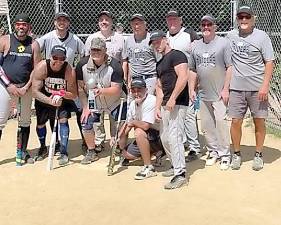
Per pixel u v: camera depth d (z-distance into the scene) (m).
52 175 4.15
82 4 8.38
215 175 4.04
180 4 8.25
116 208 3.43
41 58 4.52
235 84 4.09
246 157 4.49
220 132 4.16
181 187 3.78
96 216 3.32
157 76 3.88
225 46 4.03
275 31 5.90
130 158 4.29
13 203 3.58
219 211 3.35
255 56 4.00
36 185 3.93
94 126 4.59
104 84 4.23
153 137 4.09
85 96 4.37
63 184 3.94
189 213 3.32
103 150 4.80
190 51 4.27
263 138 4.17
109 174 4.11
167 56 3.73
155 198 3.59
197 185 3.82
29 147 4.95
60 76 4.28
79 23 8.42
